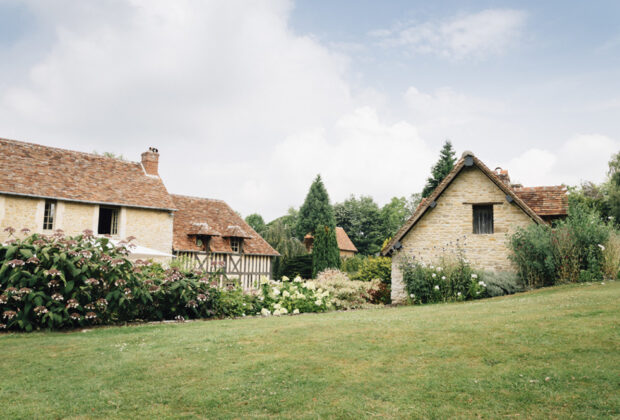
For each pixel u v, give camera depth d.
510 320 7.59
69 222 20.41
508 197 16.67
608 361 5.04
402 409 4.11
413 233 18.00
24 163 20.59
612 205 38.72
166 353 6.33
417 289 15.75
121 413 4.19
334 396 4.49
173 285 10.61
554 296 10.83
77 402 4.46
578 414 3.81
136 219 22.42
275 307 13.07
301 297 13.67
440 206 17.80
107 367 5.65
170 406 4.37
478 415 3.92
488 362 5.35
